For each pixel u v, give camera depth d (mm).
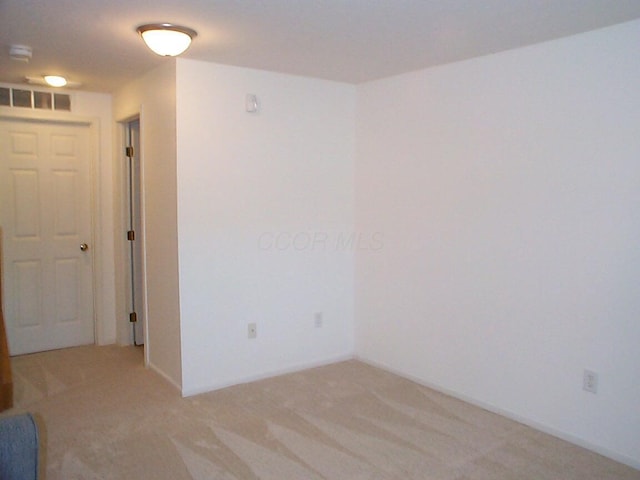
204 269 3539
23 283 4332
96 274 4586
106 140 4539
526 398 3100
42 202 4375
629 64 2559
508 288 3152
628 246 2617
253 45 2979
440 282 3559
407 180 3748
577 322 2840
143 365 4090
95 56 3256
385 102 3883
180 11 2396
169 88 3410
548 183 2920
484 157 3230
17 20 2551
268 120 3719
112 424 3059
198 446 2807
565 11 2373
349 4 2293
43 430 2977
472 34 2738
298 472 2561
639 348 2609
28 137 4277
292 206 3898
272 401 3422
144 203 3875
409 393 3572
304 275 4016
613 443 2727
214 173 3521
